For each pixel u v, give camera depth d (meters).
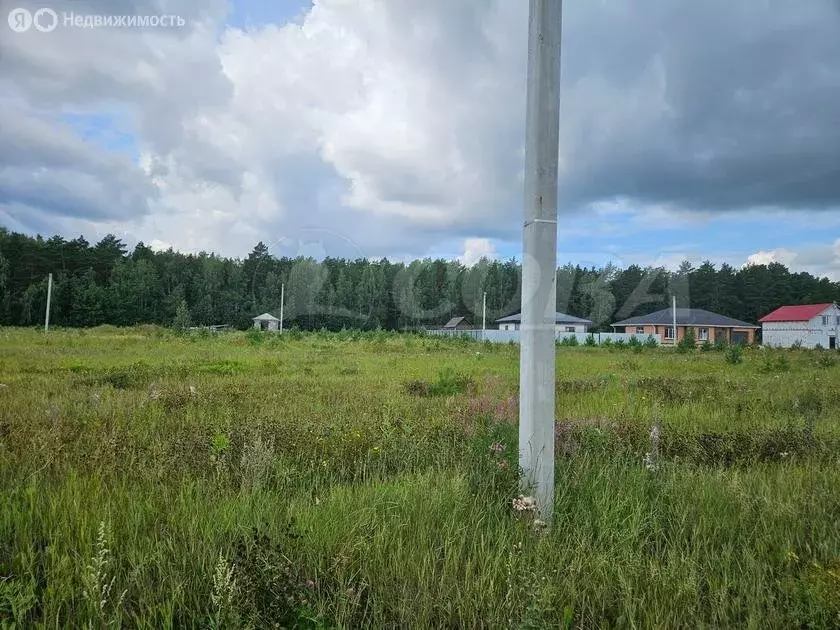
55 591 2.56
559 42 3.69
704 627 2.49
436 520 3.48
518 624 2.33
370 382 11.18
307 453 5.07
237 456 4.91
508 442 4.28
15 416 6.46
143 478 4.17
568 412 7.82
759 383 11.95
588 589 2.81
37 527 3.27
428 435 5.68
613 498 3.83
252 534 3.00
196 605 2.53
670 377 13.52
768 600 2.66
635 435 6.01
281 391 9.42
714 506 3.84
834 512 3.80
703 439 5.99
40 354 17.16
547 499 3.59
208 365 14.33
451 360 18.06
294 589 2.47
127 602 2.59
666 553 3.22
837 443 5.82
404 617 2.50
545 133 3.64
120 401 7.71
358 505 3.61
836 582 2.65
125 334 34.69
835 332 49.69
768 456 5.53
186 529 3.26
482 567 2.88
